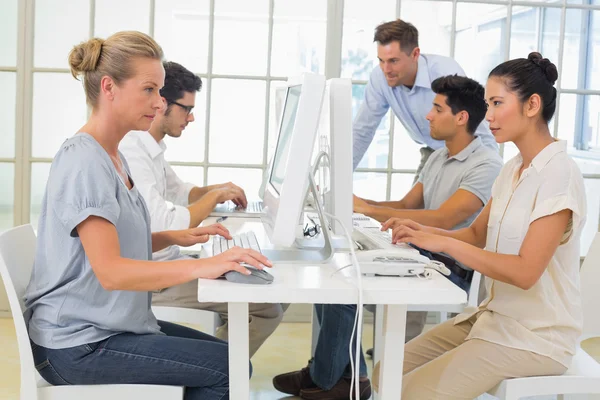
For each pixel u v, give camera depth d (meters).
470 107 2.86
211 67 3.88
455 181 2.89
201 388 1.76
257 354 3.44
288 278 1.66
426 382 1.88
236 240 2.08
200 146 3.93
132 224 1.76
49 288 1.72
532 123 1.95
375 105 3.69
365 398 2.79
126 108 1.74
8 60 3.81
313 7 3.88
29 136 3.85
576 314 1.95
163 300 2.53
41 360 1.73
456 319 2.14
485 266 1.84
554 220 1.84
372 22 3.90
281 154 1.98
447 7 3.89
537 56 1.95
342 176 1.84
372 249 1.91
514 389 1.86
